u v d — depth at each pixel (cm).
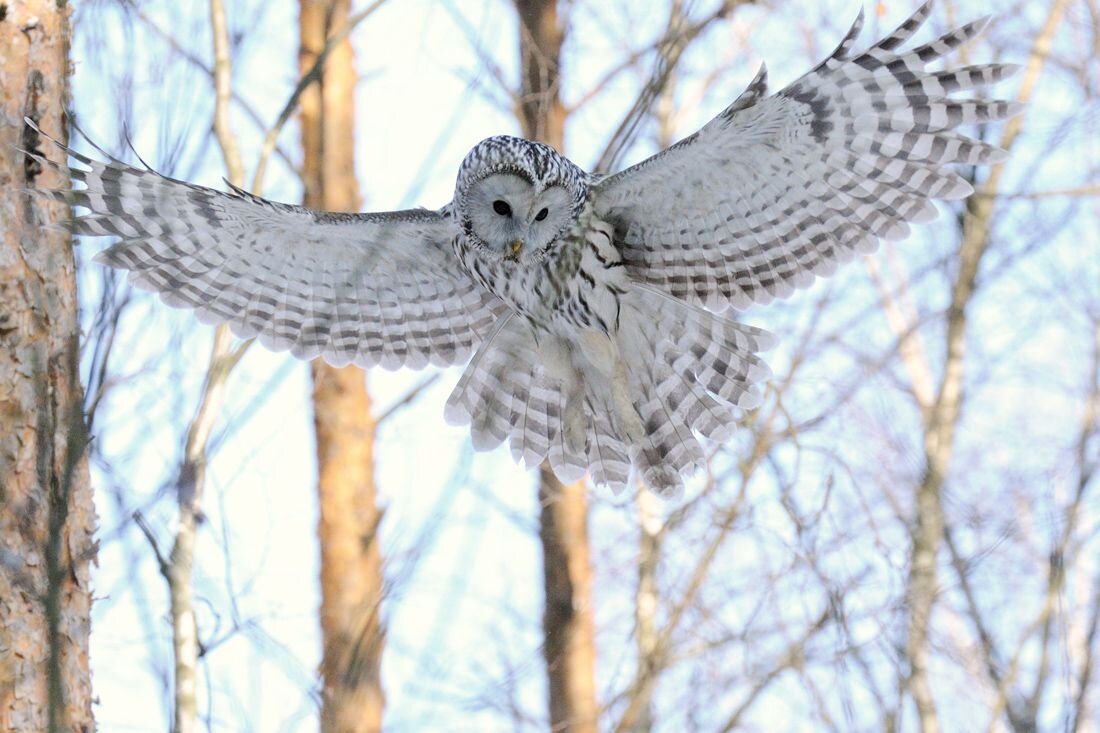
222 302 951
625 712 1211
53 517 675
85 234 862
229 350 934
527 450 984
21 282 792
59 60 848
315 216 918
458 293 978
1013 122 1410
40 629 772
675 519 1245
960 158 827
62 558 772
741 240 902
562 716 1423
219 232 918
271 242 937
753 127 838
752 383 949
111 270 741
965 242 1431
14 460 775
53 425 750
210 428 856
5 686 763
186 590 841
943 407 1346
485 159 902
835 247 889
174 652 841
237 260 938
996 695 1140
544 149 901
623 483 979
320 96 1700
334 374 1630
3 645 764
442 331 988
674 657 1216
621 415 941
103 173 858
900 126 824
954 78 804
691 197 895
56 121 843
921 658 1146
